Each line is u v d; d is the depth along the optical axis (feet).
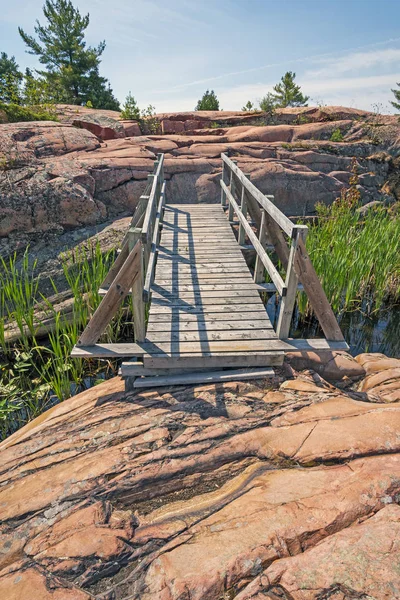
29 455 10.50
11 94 55.62
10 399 15.46
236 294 17.99
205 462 9.89
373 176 42.06
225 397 12.31
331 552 7.14
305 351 13.60
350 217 31.50
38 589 7.14
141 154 36.04
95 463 9.91
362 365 15.05
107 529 8.24
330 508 8.10
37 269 23.97
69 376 17.35
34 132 35.53
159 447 10.34
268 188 36.45
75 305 18.80
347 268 22.74
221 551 7.45
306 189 37.37
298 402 11.96
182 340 14.11
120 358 18.30
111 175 31.60
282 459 9.87
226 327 15.07
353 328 22.06
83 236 27.43
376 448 9.77
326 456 9.71
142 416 11.54
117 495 9.10
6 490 9.45
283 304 13.58
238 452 10.16
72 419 11.75
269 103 87.30
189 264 21.39
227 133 50.14
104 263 23.73
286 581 6.78
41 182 28.12
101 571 7.43
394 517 7.77
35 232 26.71
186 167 36.68
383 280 23.24
